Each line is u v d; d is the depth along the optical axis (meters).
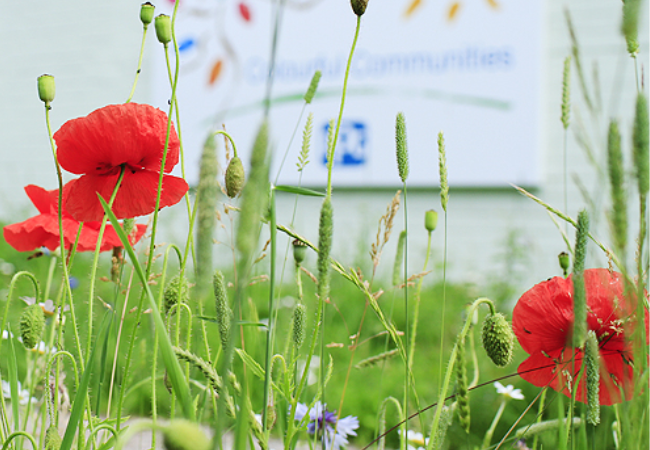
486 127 3.47
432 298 2.54
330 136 0.68
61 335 0.74
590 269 0.72
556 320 0.72
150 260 0.70
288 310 1.53
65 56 4.55
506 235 3.20
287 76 3.92
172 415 0.71
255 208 0.54
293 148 3.89
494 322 0.70
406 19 3.65
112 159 0.73
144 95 4.30
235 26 4.04
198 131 4.10
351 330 2.10
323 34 3.84
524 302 0.74
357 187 3.75
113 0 4.39
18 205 4.54
